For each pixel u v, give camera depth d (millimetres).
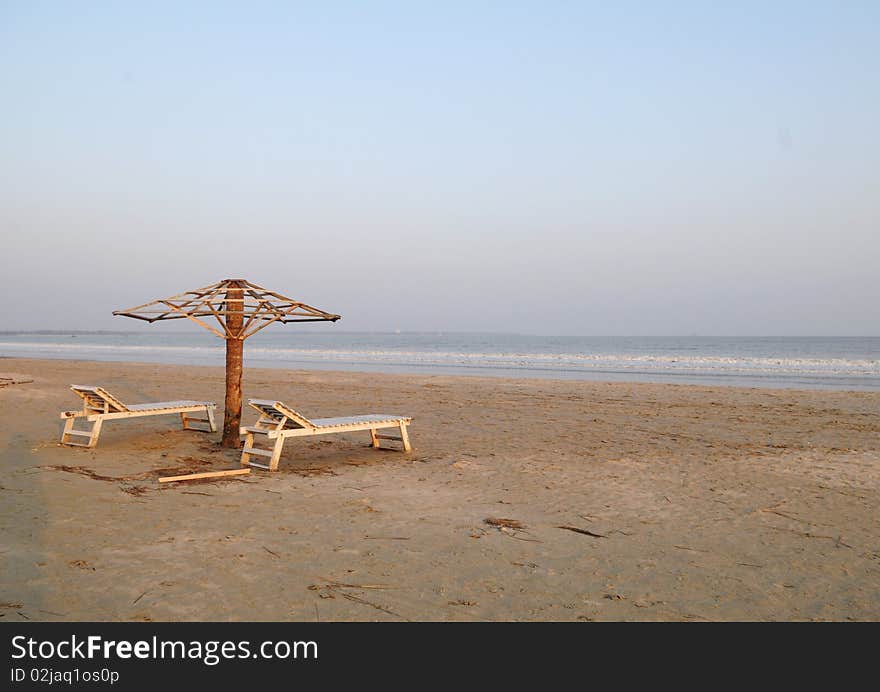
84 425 12148
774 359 45469
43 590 4504
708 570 5129
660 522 6391
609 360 45781
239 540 5605
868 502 7188
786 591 4750
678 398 18219
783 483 8062
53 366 32156
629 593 4684
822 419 14047
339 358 51500
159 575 4801
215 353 61000
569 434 11805
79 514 6285
